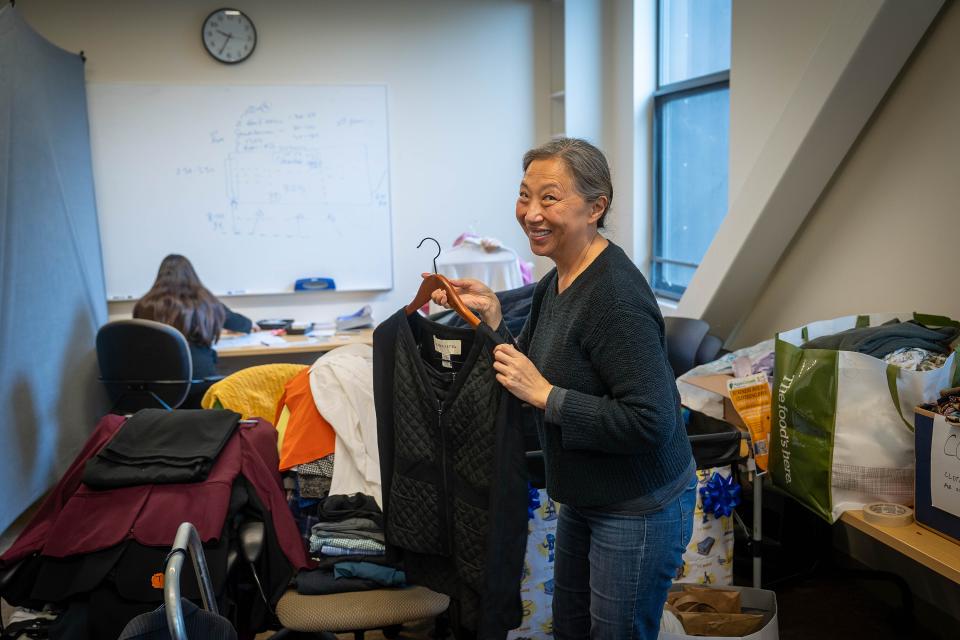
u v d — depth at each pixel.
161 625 1.33
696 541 2.44
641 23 4.70
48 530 2.19
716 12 4.08
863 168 2.90
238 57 5.12
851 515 2.06
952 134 2.50
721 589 2.32
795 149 2.91
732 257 3.36
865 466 2.08
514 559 1.82
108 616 2.06
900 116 2.71
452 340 1.93
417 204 5.48
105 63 5.02
